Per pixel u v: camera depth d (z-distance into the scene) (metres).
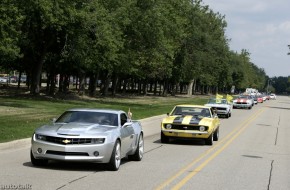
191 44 79.31
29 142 16.12
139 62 55.16
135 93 91.38
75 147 10.88
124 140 12.24
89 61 42.12
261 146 19.67
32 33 39.78
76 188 9.16
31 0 32.84
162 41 47.03
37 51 42.69
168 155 15.46
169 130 18.73
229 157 15.61
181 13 63.88
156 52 48.22
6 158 12.80
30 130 18.44
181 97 88.38
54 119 12.43
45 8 33.22
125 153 12.58
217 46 96.31
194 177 11.26
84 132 11.12
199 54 79.69
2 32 29.08
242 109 57.62
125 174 11.20
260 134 25.73
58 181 9.84
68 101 42.16
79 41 40.03
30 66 45.78
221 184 10.51
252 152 17.38
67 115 12.62
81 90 54.72
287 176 12.14
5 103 33.44
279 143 21.33
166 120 19.12
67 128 11.35
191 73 80.56
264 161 15.01
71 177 10.40
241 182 10.91
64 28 38.44
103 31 38.91
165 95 88.06
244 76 148.12
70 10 35.59
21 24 34.31
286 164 14.51
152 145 18.39
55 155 10.95
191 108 20.45
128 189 9.37
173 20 51.56
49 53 45.47
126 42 45.69
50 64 49.12
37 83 43.59
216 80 114.81
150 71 69.88
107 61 44.22
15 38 30.94
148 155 15.30
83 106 36.94
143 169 12.16
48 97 44.81
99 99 53.28
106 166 11.56
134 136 13.28
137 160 13.82
